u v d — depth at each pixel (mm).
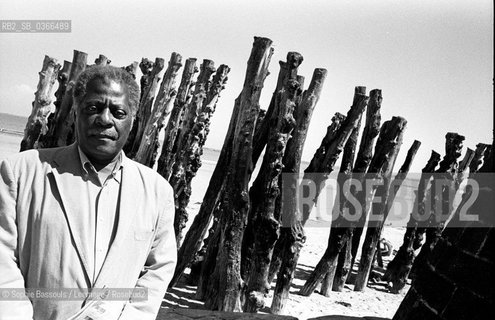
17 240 1661
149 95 7262
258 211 5723
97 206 1728
